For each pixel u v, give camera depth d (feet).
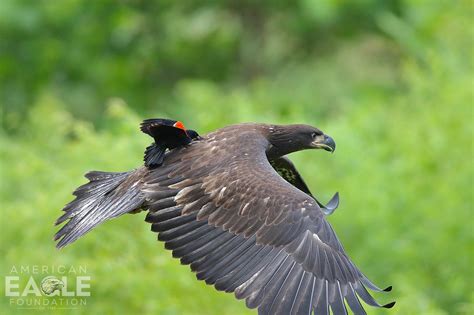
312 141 40.57
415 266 56.65
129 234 49.21
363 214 57.57
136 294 47.01
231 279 33.68
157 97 86.79
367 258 56.65
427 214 57.52
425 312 49.88
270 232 34.30
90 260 47.70
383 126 65.62
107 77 85.92
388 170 59.88
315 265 33.88
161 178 35.78
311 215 34.58
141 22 88.07
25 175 56.03
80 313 47.16
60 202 50.37
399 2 83.05
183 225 34.68
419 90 66.39
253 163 35.94
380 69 82.94
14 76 84.99
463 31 72.74
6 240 49.93
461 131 61.36
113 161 52.54
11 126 69.15
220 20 88.53
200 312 47.44
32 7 85.05
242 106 64.28
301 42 86.43
